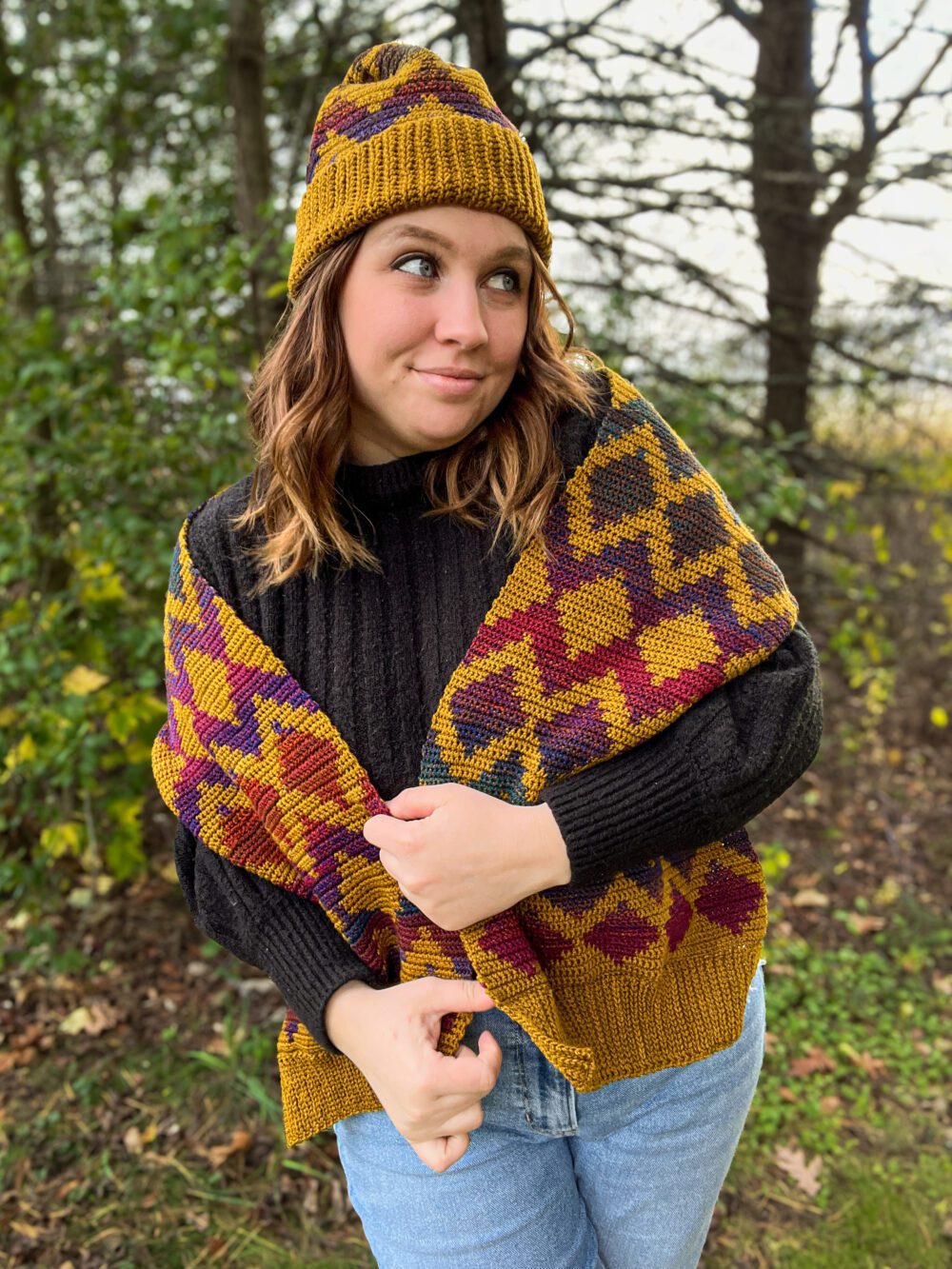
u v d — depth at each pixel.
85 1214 1.92
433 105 0.89
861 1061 2.38
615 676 0.95
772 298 4.41
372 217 0.87
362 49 3.54
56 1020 2.42
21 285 2.88
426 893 0.89
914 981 2.71
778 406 4.66
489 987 0.93
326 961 1.00
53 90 3.66
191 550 1.06
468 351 0.89
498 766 0.94
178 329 2.33
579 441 1.01
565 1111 1.04
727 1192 2.01
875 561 4.60
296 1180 2.00
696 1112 1.08
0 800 2.79
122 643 2.46
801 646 1.00
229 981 2.56
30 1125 2.11
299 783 0.98
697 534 0.98
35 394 2.51
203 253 2.52
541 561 0.96
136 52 3.79
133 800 2.54
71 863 2.97
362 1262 1.82
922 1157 2.11
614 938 1.00
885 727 4.31
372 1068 0.93
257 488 1.04
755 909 1.09
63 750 2.37
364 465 1.03
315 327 0.94
